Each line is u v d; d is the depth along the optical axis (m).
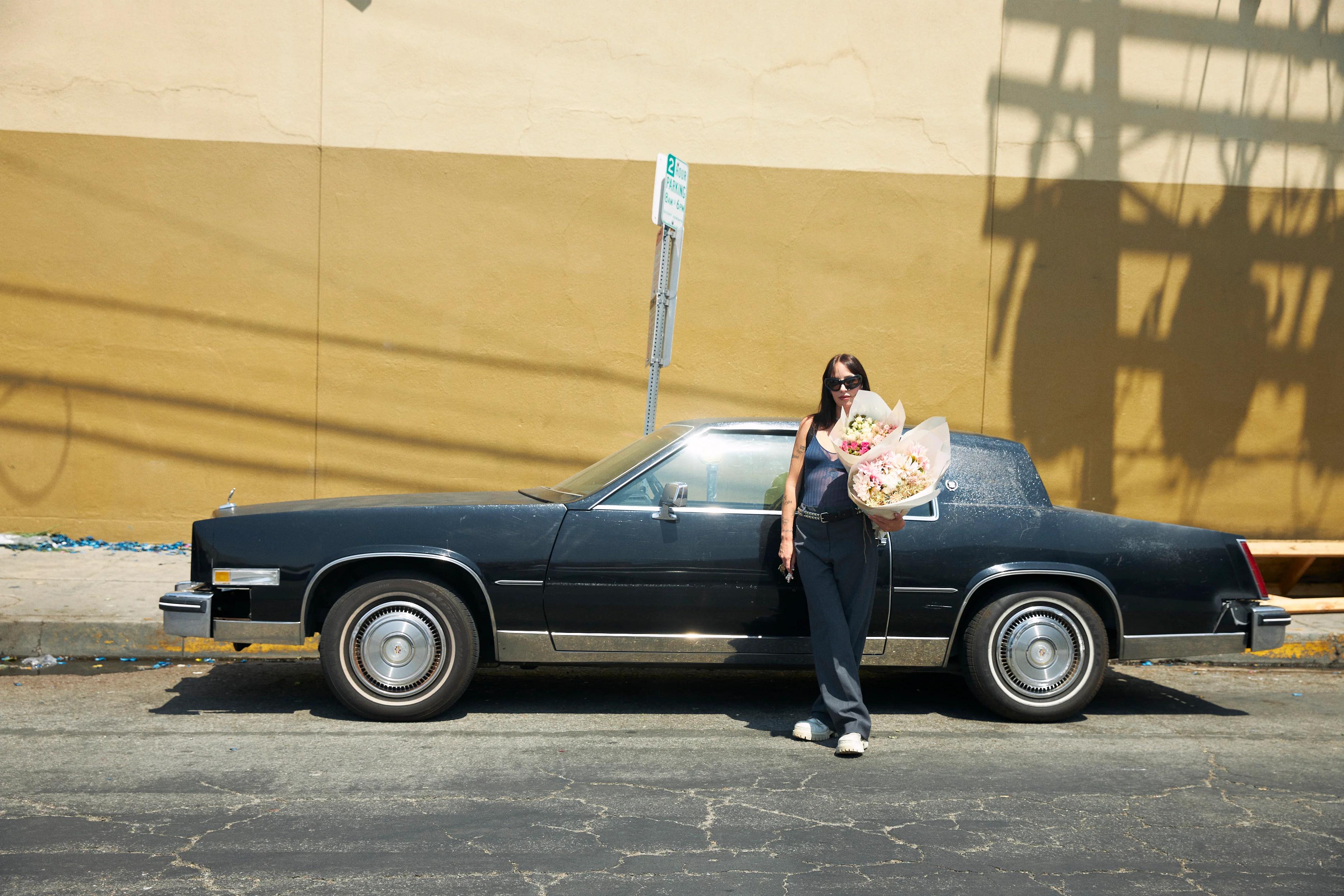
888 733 5.11
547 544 5.06
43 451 9.03
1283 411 9.74
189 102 8.99
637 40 9.23
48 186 8.95
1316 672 6.82
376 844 3.57
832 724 4.88
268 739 4.77
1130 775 4.52
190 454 9.11
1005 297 9.52
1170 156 9.59
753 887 3.28
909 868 3.46
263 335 9.12
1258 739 5.14
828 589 4.80
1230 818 4.00
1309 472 9.77
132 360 9.05
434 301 9.20
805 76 9.34
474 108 9.16
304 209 9.10
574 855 3.51
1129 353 9.59
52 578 7.63
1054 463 9.59
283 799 3.99
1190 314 9.64
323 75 9.06
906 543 5.14
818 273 9.42
